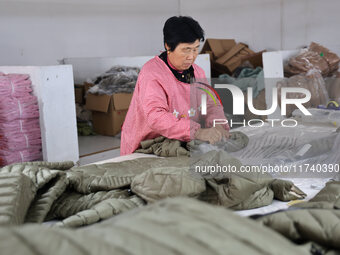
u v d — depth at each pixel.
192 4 7.19
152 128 2.01
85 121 5.80
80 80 6.07
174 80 2.10
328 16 6.08
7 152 3.38
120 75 5.35
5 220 1.00
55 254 0.52
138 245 0.57
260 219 1.01
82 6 6.04
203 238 0.62
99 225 0.70
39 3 5.55
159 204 0.74
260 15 6.72
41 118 3.49
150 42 7.03
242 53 5.98
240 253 0.61
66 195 1.42
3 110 3.30
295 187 1.46
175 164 1.62
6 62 5.32
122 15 6.56
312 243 0.94
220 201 1.32
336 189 1.31
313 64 3.48
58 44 5.85
